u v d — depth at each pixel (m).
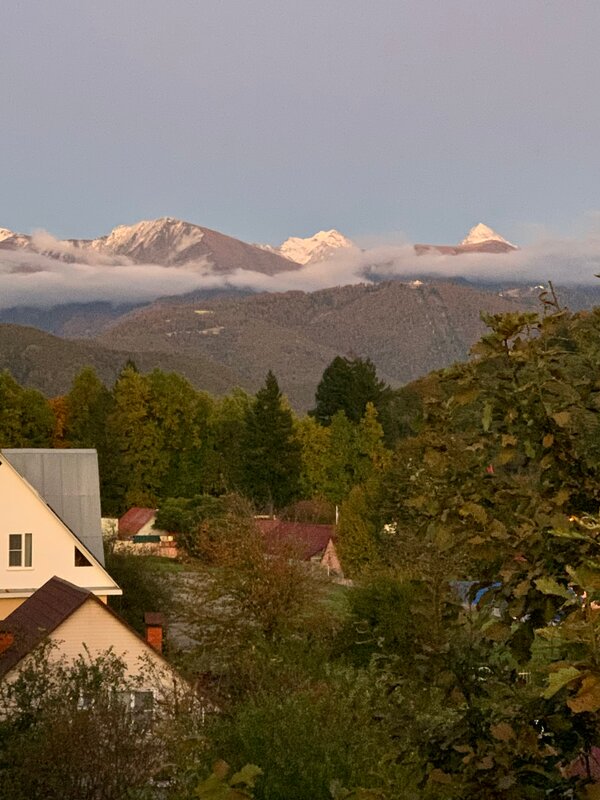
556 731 6.19
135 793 17.88
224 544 34.53
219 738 14.73
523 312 6.86
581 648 4.85
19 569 43.72
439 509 6.85
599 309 7.16
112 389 118.06
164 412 111.06
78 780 19.44
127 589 45.19
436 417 7.09
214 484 113.31
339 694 15.21
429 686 7.13
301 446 109.50
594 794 5.73
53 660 28.73
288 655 18.77
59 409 116.31
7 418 109.06
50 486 47.97
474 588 6.71
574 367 6.94
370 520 57.38
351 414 119.88
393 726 6.97
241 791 5.43
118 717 20.16
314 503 98.69
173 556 76.69
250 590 33.09
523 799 6.10
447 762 6.72
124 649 29.12
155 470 110.88
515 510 6.63
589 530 5.57
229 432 115.38
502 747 6.12
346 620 31.00
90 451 49.69
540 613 6.08
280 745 13.91
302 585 33.62
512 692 6.65
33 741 20.27
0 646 28.28
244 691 18.48
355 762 13.55
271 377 108.06
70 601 29.94
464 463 6.87
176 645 36.09
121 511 107.75
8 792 19.30
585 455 6.65
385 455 106.81
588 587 4.95
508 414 6.66
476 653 7.00
